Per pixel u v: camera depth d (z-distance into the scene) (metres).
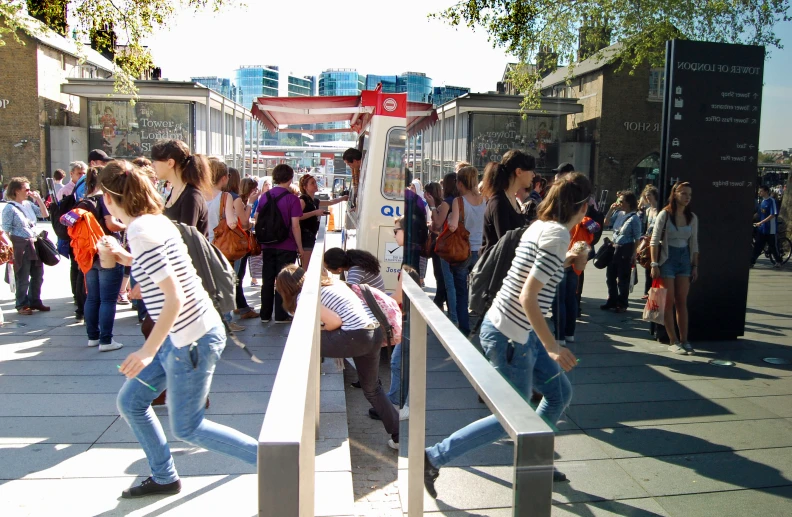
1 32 13.76
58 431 4.33
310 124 16.19
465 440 2.17
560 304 1.93
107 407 4.79
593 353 1.73
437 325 2.15
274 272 7.70
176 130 28.98
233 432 3.24
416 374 2.79
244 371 5.79
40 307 8.20
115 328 7.28
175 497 3.46
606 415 1.69
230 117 19.94
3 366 5.80
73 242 6.12
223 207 7.24
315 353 3.94
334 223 21.30
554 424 1.91
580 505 1.78
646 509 1.56
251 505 3.38
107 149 29.59
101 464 3.84
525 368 2.15
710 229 1.36
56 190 12.03
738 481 1.34
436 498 2.50
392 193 6.97
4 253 7.00
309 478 1.75
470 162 2.88
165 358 3.10
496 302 2.35
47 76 30.11
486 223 2.48
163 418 4.60
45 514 3.27
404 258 3.48
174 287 2.93
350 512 3.34
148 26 14.62
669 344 1.45
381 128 6.89
